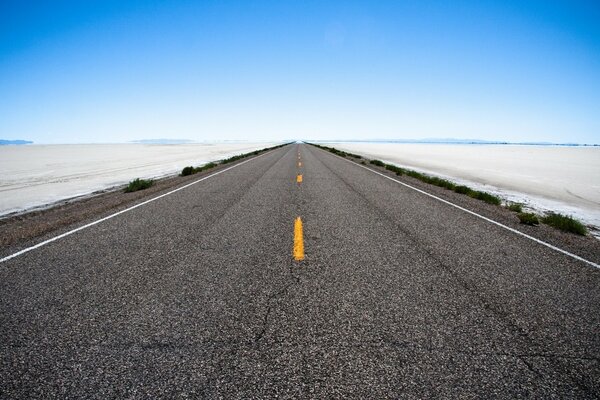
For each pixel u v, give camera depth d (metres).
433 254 4.32
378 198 8.54
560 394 1.92
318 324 2.60
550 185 14.02
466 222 6.16
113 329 2.52
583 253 4.52
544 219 6.62
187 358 2.19
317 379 2.00
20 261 3.98
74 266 3.82
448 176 16.92
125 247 4.52
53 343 2.36
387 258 4.14
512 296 3.15
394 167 17.14
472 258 4.20
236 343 2.35
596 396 1.90
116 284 3.33
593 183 14.82
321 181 11.84
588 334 2.55
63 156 35.03
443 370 2.10
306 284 3.35
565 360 2.23
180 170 18.38
